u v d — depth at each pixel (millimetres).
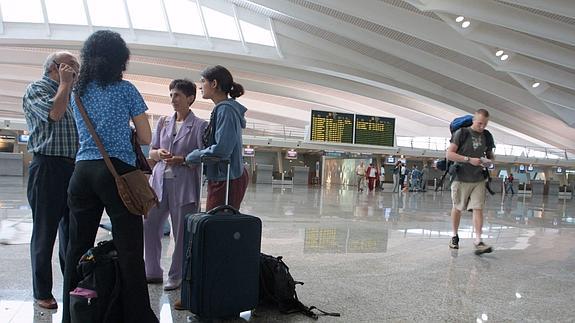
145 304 2516
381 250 5914
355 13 17172
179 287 3730
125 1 23328
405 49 21391
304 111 43906
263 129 42625
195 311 2850
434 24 17656
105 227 5359
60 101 2639
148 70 30016
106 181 2455
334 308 3422
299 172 32188
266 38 25578
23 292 3414
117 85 2578
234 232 2910
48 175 3094
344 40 23312
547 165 41406
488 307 3607
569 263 5543
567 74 18188
